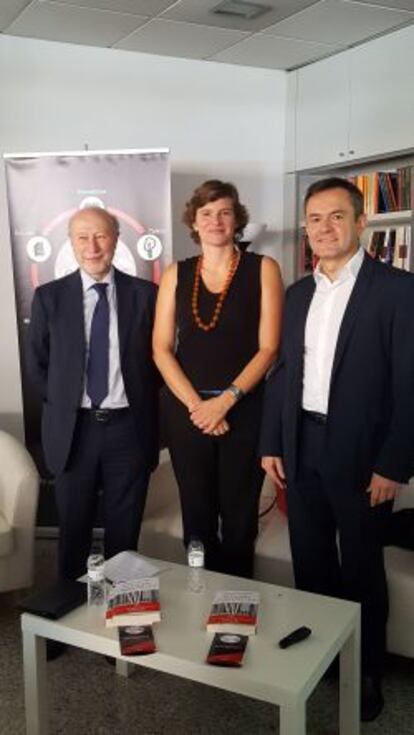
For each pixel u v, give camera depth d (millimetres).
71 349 2381
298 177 4605
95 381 2381
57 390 2400
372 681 2107
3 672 2371
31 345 2500
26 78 3992
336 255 1975
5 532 2605
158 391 2539
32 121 4043
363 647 2119
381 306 1920
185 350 2295
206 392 2264
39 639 1834
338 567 2238
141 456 2453
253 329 2262
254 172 4594
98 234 2352
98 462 2434
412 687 2279
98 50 4109
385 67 3877
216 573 2072
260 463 2307
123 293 2447
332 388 1976
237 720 2109
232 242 2303
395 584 2209
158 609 1743
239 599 1812
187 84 4344
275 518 2742
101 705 2191
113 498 2482
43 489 3742
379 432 1991
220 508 2369
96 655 2490
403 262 3908
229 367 2244
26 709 1868
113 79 4172
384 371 1953
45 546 3557
